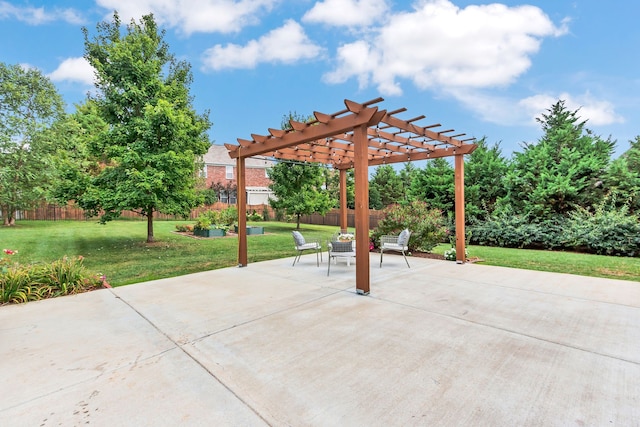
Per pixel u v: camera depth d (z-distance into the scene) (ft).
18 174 48.57
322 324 11.21
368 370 8.08
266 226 59.67
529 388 7.23
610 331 10.35
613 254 26.68
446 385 7.38
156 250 29.91
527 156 35.47
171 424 6.18
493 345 9.42
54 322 11.61
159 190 30.89
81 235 38.45
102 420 6.30
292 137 17.74
